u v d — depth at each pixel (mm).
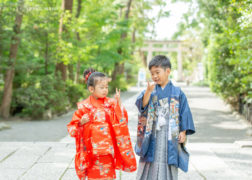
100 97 2641
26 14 9969
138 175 2572
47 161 4285
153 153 2508
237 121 8938
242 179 3463
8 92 10594
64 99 11055
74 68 16875
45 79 10461
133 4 26875
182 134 2525
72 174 3711
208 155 4570
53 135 7188
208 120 9117
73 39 13266
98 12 15805
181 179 3486
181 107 2551
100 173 2582
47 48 11008
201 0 11148
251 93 7910
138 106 2570
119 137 2604
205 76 32938
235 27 6930
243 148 5168
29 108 10008
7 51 11617
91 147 2611
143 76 28422
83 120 2561
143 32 31266
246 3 5562
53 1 11273
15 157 4504
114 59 17469
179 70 53500
